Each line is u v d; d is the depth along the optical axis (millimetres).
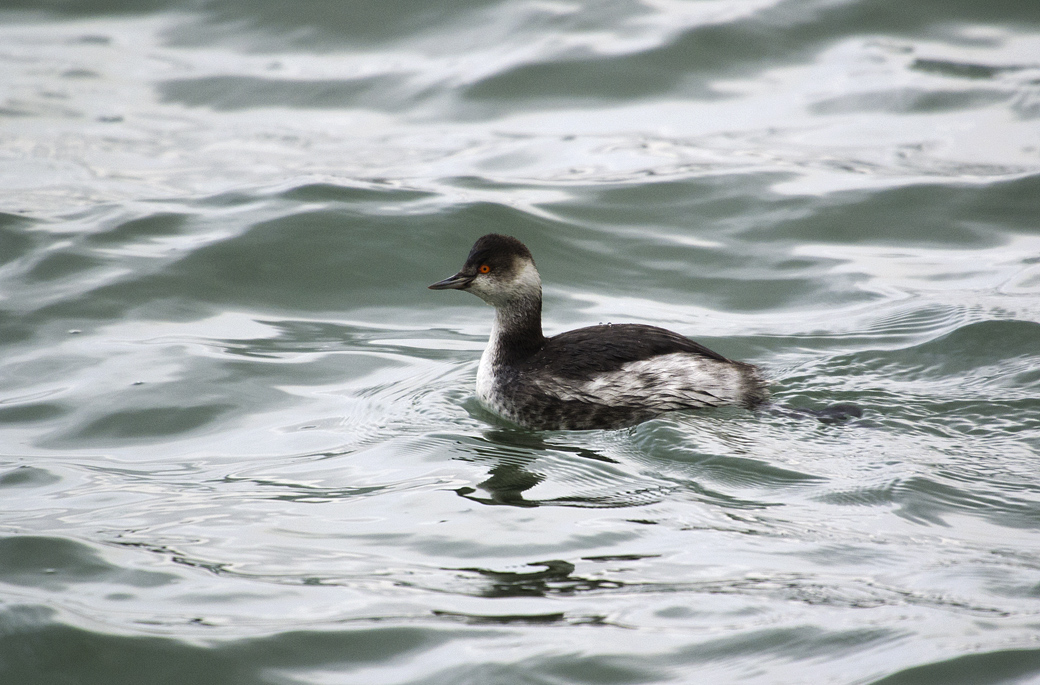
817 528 9445
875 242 16438
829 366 12977
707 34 22250
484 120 20438
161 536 9656
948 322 13820
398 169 18719
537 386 12047
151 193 17875
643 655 7793
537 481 10594
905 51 21781
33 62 22719
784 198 17516
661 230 16906
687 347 12109
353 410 12422
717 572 8805
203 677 7773
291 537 9602
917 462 10531
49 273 15445
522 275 12250
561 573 8891
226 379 13070
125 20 24625
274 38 23453
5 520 9930
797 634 7941
